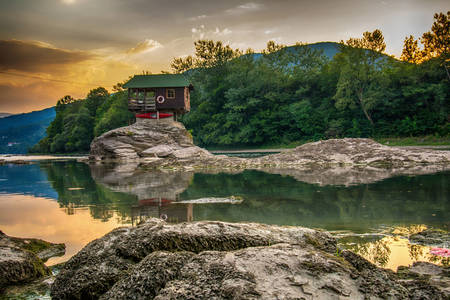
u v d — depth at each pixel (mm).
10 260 4215
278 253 2934
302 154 22641
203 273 2771
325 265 2795
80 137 78312
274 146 52438
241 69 61781
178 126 34875
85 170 22594
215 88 64688
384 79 44281
